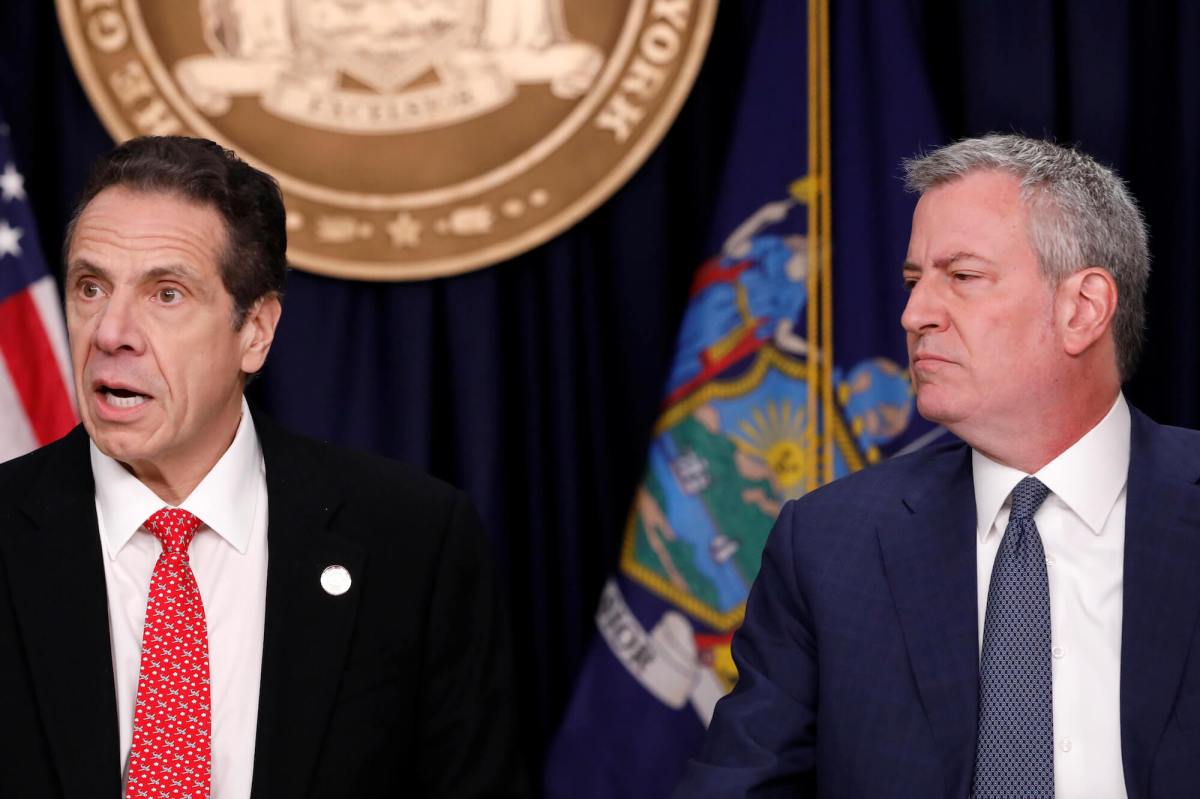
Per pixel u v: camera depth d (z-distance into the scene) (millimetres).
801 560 2941
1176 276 4391
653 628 4215
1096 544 2752
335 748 2736
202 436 2719
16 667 2645
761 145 4355
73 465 2807
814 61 4348
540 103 4438
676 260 4625
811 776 2893
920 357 2742
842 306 4309
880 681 2775
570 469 4578
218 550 2789
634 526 4285
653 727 4180
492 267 4531
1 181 4320
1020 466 2791
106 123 4391
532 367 4609
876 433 4246
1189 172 4363
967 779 2645
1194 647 2611
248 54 4434
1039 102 4395
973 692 2695
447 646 2938
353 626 2799
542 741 4594
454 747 2916
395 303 4512
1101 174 2791
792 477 4246
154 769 2580
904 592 2820
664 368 4609
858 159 4344
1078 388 2736
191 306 2625
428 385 4508
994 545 2818
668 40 4414
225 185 2686
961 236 2701
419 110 4438
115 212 2605
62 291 4562
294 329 4504
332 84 4438
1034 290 2689
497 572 3104
